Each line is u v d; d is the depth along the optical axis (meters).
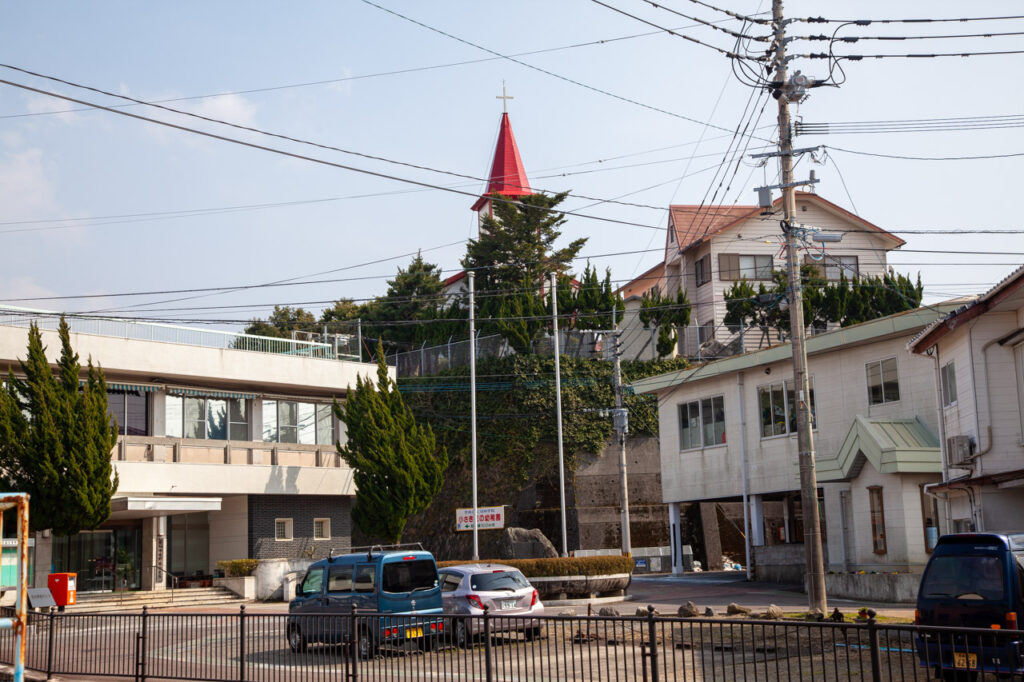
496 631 12.17
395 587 19.33
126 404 35.59
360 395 38.19
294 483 39.06
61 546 34.22
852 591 26.80
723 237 56.59
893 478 27.28
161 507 32.62
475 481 40.66
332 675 13.91
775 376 35.34
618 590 31.52
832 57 21.25
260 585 36.00
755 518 35.97
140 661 15.53
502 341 52.16
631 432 50.19
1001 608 12.68
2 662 17.45
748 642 18.17
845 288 49.59
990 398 23.47
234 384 38.53
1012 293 22.30
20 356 32.12
